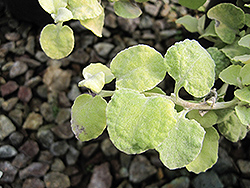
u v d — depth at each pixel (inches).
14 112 11.3
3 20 12.3
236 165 10.4
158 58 4.5
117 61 4.5
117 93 4.0
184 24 8.6
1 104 11.3
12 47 12.0
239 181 10.3
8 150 10.9
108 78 5.1
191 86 4.4
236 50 6.7
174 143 4.1
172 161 4.0
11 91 11.5
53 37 4.6
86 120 4.7
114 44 12.3
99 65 5.4
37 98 11.7
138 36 12.3
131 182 10.7
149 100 4.0
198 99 6.8
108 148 11.1
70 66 12.1
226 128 6.7
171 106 3.9
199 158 5.4
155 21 12.4
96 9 4.9
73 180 10.9
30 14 11.0
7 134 11.0
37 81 11.7
